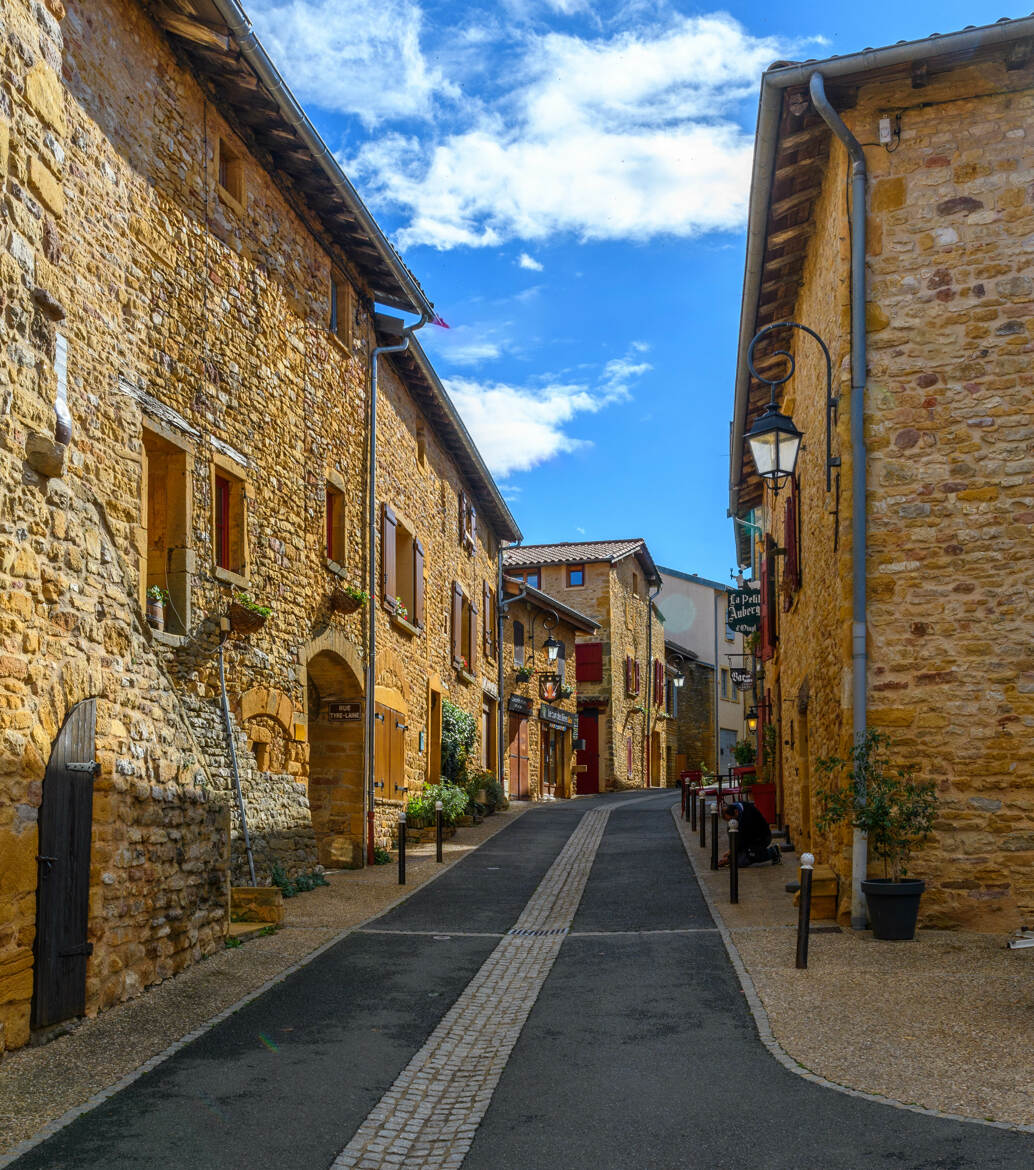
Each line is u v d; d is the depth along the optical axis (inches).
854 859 375.6
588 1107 213.8
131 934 295.6
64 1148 191.3
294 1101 218.2
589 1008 290.0
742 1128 199.3
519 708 1116.5
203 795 347.6
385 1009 291.0
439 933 398.6
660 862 584.7
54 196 276.7
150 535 401.4
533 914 441.7
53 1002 253.9
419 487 745.6
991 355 384.8
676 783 1763.0
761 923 394.6
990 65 390.6
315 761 593.3
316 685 593.3
